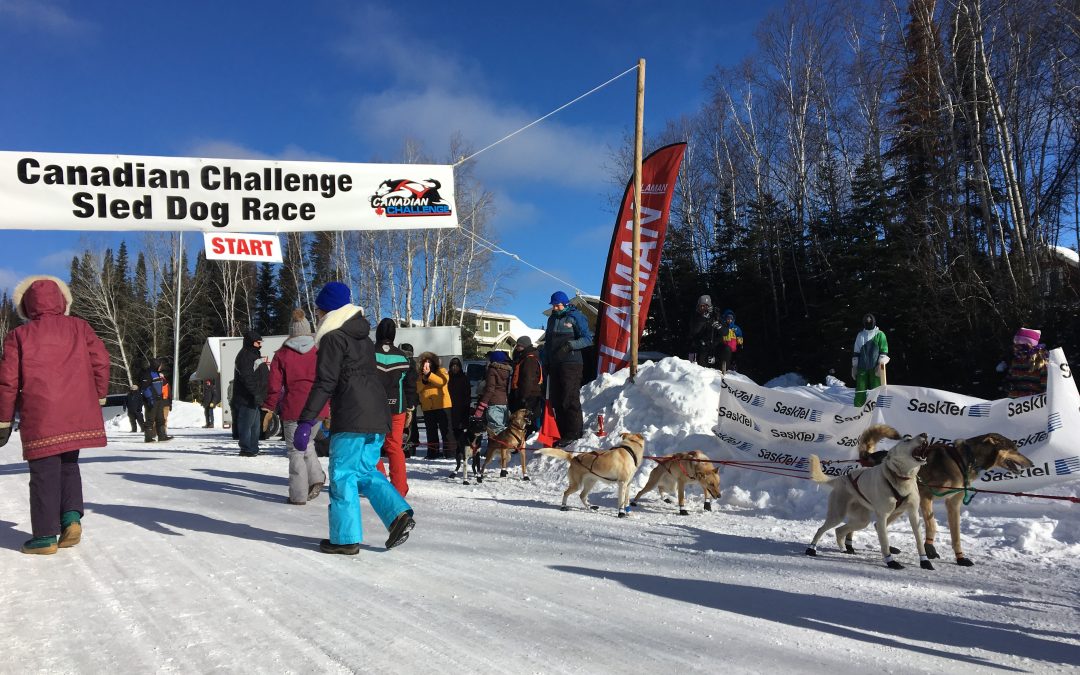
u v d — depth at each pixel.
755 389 8.41
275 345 22.66
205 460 11.22
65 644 2.98
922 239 20.27
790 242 28.20
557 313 10.72
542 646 3.10
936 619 3.83
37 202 8.18
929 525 5.29
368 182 9.27
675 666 2.93
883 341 10.30
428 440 12.45
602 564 4.89
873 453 5.79
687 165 34.34
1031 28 18.55
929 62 20.12
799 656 3.14
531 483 9.62
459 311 36.69
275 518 6.16
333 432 4.83
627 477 7.29
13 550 4.71
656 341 32.50
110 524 5.67
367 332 4.95
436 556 4.87
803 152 28.50
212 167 8.76
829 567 5.05
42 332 4.63
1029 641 3.49
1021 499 6.43
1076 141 19.30
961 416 7.07
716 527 6.62
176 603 3.58
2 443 4.54
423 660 2.87
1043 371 7.65
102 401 4.89
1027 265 17.91
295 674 2.69
